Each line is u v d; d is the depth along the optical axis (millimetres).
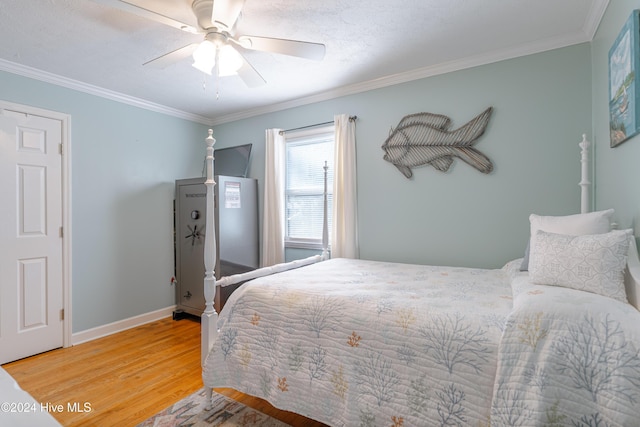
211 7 1696
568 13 2012
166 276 3723
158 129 3678
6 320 2562
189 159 4008
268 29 2145
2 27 2057
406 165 2895
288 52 1988
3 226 2555
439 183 2770
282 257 3615
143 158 3523
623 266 1290
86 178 3049
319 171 3523
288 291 1802
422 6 1921
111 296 3229
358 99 3164
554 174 2355
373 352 1430
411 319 1406
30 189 2693
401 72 2863
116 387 2209
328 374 1520
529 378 1094
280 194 3613
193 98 3434
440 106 2758
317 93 3344
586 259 1332
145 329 3326
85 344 2945
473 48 2439
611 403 969
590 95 2240
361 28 2150
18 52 2393
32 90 2705
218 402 2045
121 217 3320
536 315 1174
